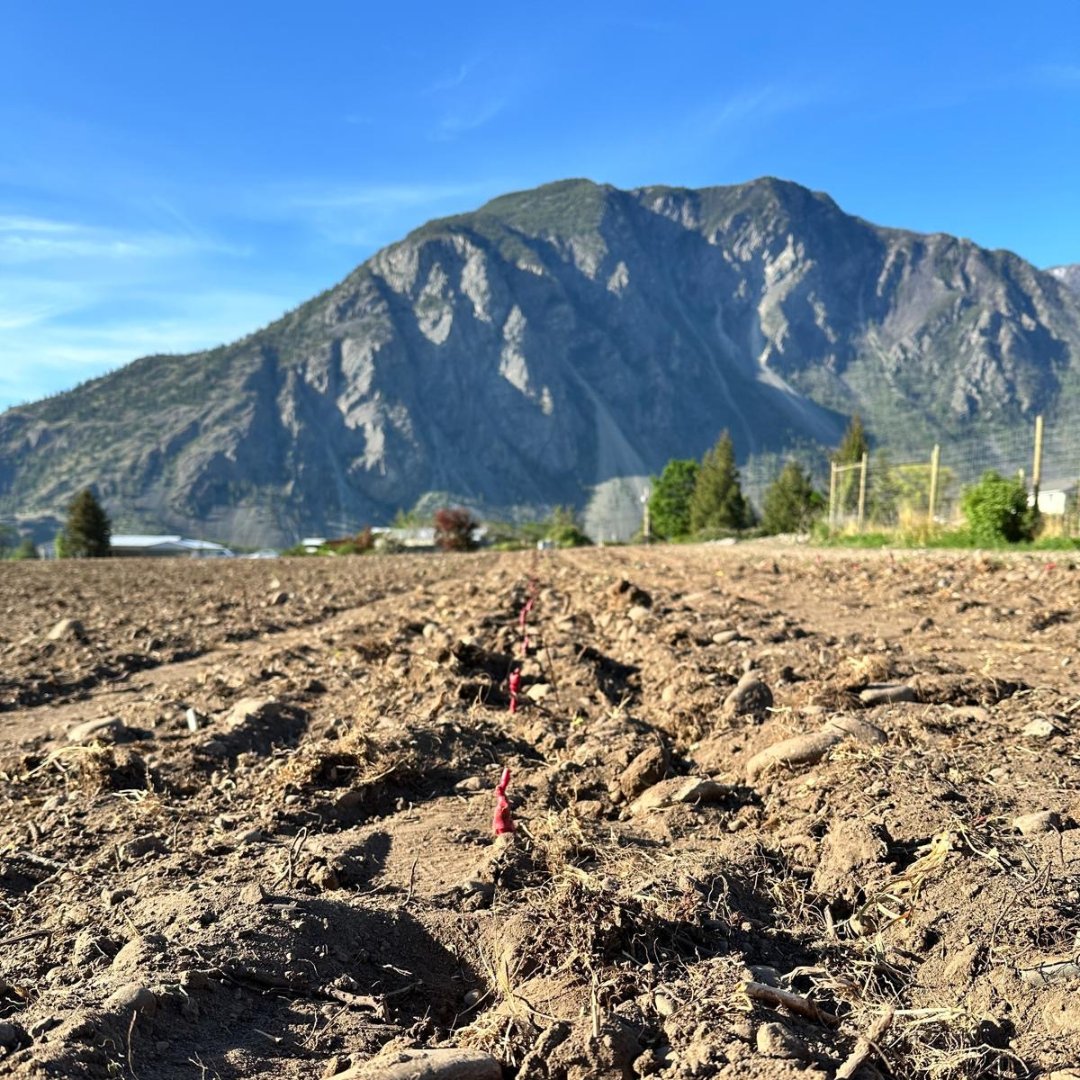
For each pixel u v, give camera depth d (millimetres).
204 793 5066
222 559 44156
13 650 10383
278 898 3363
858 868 3535
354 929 3219
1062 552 18484
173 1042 2537
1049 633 8414
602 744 5484
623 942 3041
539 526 89188
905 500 30031
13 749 6105
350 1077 2367
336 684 7539
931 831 3717
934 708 5621
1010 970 2754
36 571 30219
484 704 6711
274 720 6297
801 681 6672
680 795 4461
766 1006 2666
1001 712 5613
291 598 16047
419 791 5020
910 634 8758
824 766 4621
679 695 6418
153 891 3691
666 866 3619
